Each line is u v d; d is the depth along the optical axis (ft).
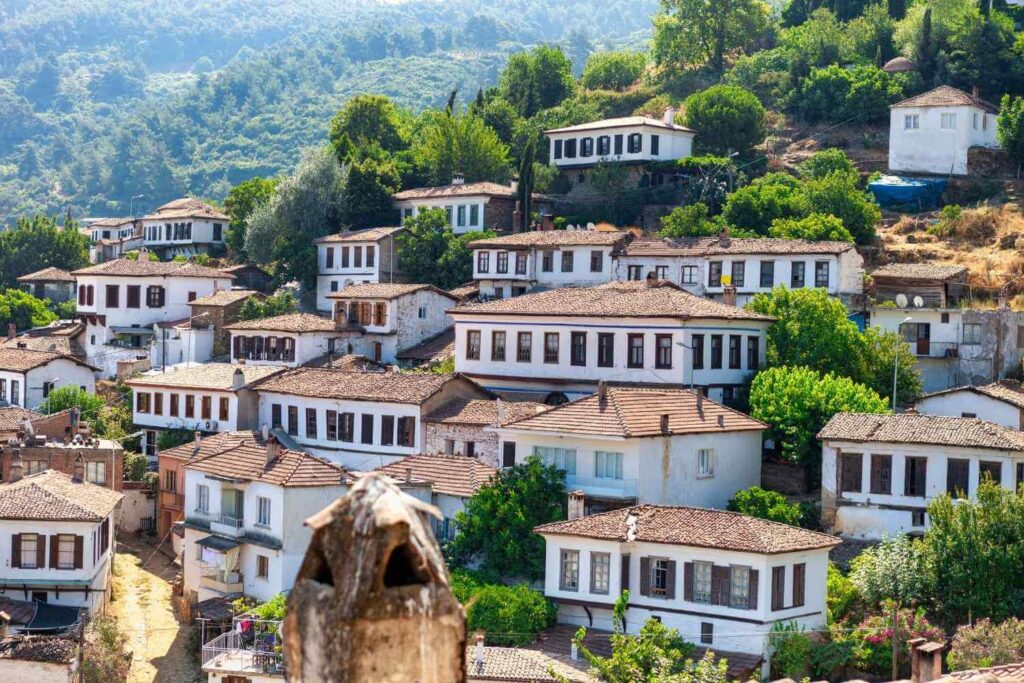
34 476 318.86
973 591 246.68
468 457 324.19
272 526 302.45
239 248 643.86
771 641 241.55
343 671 40.63
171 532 367.25
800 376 327.88
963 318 381.60
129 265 538.47
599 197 571.69
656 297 365.81
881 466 284.20
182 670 281.13
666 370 348.79
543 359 371.56
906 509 280.72
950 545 251.19
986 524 249.14
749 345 362.33
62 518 288.71
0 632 249.55
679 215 499.92
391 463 318.04
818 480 316.81
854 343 353.51
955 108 545.85
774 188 511.81
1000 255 475.72
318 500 302.45
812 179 536.01
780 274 422.41
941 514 255.29
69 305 619.67
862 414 296.30
